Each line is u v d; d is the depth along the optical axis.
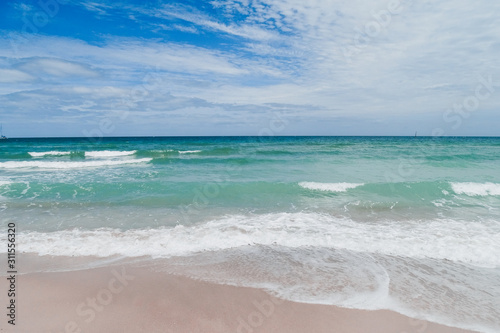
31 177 12.91
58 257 5.27
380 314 3.69
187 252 5.57
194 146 33.62
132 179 12.53
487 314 3.72
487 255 5.45
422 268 4.97
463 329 3.43
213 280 4.52
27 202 9.12
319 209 8.66
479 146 34.66
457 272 4.83
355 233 6.64
